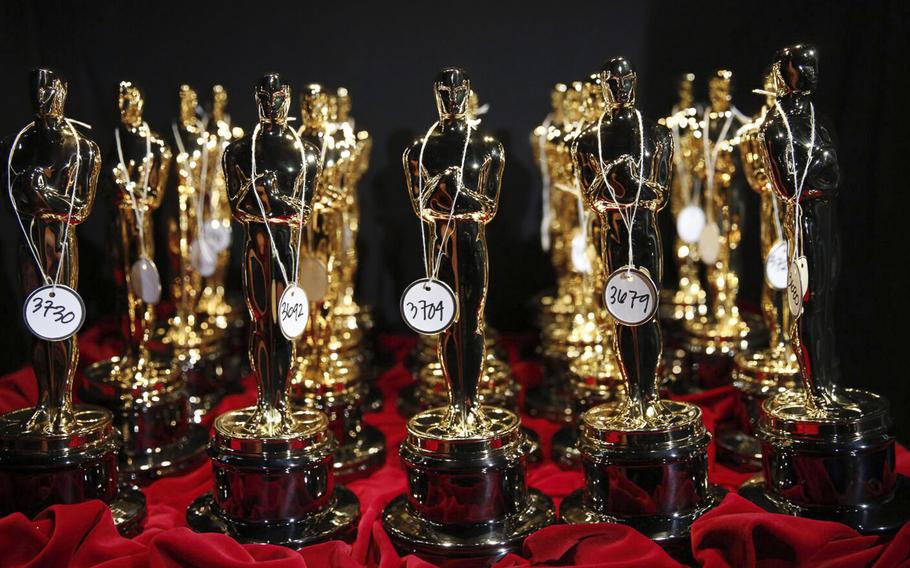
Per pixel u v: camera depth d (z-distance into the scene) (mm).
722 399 1702
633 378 1250
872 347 2045
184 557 1093
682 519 1208
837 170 1219
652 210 1234
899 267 1987
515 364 2117
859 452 1196
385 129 2455
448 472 1179
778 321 1600
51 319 1252
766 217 1606
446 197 1188
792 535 1102
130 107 1592
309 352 1641
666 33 2383
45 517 1192
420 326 1222
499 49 2424
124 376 1567
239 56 2412
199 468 1571
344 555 1148
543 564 1134
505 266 2492
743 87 2314
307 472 1236
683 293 2115
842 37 2111
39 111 1248
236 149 1222
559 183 1886
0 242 2055
